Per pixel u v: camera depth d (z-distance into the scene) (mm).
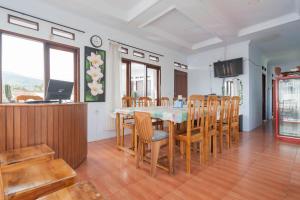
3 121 1585
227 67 5297
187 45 5602
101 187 1825
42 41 3061
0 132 1568
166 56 5652
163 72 5547
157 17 3574
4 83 2717
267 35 4535
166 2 3027
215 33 4406
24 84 2932
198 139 2342
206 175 2107
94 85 3771
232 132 3793
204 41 5477
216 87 5777
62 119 2072
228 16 3789
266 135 4379
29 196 1085
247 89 5027
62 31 3303
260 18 3912
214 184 1887
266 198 1615
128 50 4488
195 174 2137
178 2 3023
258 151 3035
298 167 2314
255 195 1667
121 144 3330
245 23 4172
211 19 3641
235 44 5277
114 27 4074
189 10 3285
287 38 4793
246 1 3205
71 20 3410
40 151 1591
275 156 2768
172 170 2158
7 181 1161
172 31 4703
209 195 1673
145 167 2348
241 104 5141
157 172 2199
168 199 1610
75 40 3473
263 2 3240
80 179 1995
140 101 3979
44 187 1141
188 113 2201
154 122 3340
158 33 4570
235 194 1687
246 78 5051
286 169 2254
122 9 3602
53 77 3262
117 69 4129
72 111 2266
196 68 6379
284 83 4059
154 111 2438
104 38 3957
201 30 4633
